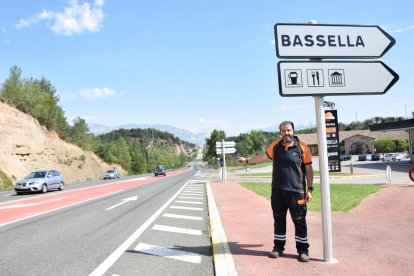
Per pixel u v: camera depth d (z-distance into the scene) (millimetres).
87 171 59188
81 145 68812
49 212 13133
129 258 6391
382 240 6637
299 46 5449
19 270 5789
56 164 50000
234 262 5480
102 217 11523
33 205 15867
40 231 9219
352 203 11500
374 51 5648
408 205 11141
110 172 54125
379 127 46531
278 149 5703
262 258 5680
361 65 5547
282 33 5426
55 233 8922
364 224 8195
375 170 39406
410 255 5625
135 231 8922
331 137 29953
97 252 6879
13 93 48531
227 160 101812
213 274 5410
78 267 5895
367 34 5660
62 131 61875
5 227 9906
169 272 5523
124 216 11594
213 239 7227
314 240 6852
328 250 5348
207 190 20062
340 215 9531
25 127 45938
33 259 6453
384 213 9727
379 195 14141
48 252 6957
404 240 6594
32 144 45750
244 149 100500
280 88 5309
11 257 6617
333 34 5559
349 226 7992
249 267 5219
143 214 11938
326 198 5391
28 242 7906
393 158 64688
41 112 52969
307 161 5578
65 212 13031
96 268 5816
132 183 34188
